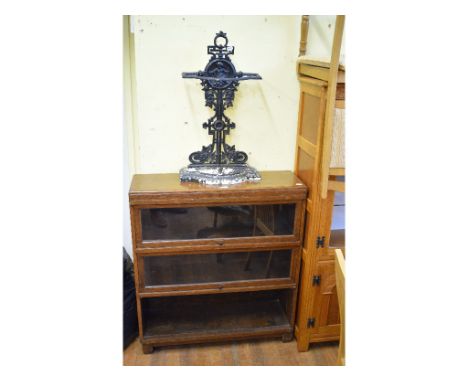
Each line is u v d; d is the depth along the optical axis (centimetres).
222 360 184
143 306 195
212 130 181
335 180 166
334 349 192
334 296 183
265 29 174
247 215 172
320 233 172
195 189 163
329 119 153
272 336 195
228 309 203
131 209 160
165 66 172
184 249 169
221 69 166
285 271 184
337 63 146
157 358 183
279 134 189
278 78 182
